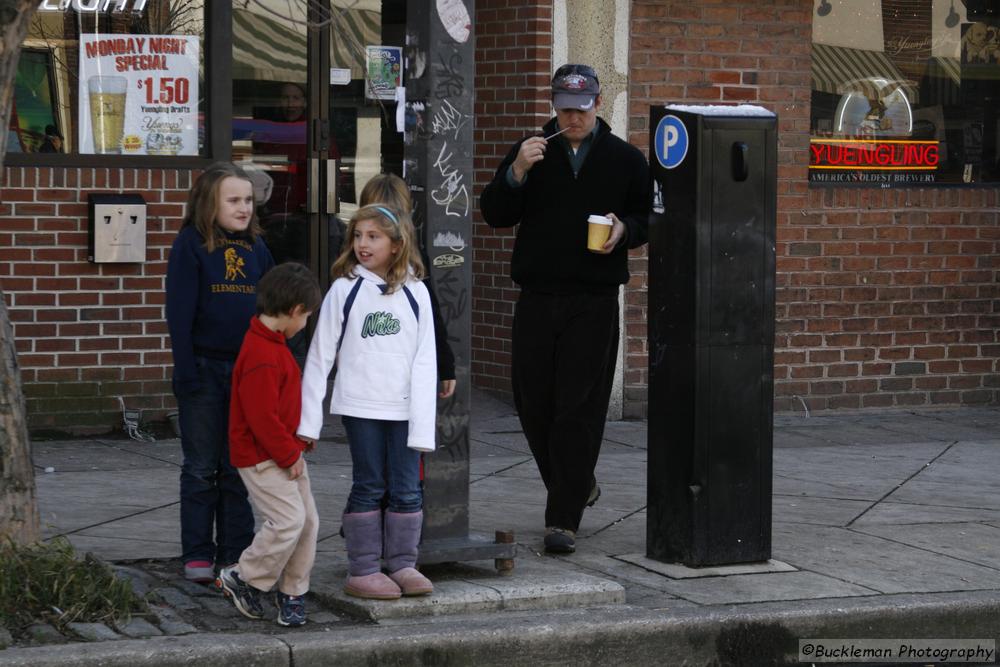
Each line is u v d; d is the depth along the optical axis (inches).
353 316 257.6
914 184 513.7
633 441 452.4
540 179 314.8
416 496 264.4
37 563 249.4
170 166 429.1
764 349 298.7
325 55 480.1
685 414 295.6
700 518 296.2
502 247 482.9
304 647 237.9
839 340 504.7
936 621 277.3
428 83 271.7
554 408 318.0
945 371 518.3
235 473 276.1
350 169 489.1
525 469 406.3
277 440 242.2
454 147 274.7
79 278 416.8
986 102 520.4
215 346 272.4
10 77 249.3
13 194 408.5
